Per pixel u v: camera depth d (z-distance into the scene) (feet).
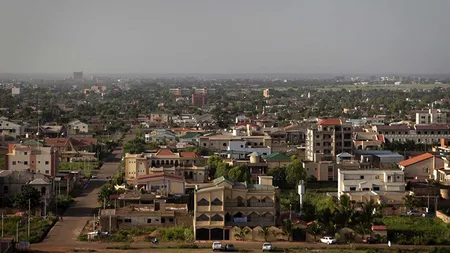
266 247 522.88
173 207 622.54
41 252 516.32
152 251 520.83
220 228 563.48
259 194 577.84
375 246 542.16
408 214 647.15
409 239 558.97
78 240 554.87
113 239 557.33
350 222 573.33
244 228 561.84
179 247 532.73
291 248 532.73
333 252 520.01
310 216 598.34
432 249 529.45
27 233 566.36
